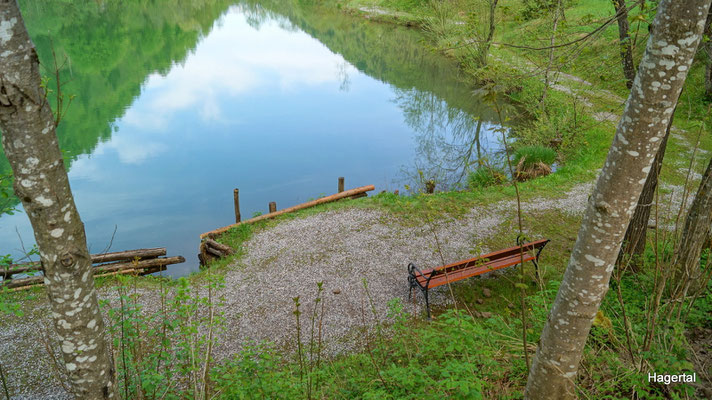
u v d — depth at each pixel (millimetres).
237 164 17094
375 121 22156
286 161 17391
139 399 4031
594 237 2934
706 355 4746
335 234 10734
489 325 5594
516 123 20125
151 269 10180
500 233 10609
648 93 2623
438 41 27516
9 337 7176
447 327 5160
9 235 11859
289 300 8281
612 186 2822
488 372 4414
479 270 7613
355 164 17125
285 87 28625
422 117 22500
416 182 15398
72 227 2648
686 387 3879
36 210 2518
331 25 50219
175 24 52594
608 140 16234
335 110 23938
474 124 21031
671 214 10734
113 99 25859
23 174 2449
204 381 4148
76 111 23516
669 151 15102
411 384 4062
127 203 13922
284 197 14453
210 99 26125
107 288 8633
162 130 20953
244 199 14266
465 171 15758
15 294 8250
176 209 13586
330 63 35031
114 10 55938
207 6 65812
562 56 5680
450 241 10289
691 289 5914
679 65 2520
